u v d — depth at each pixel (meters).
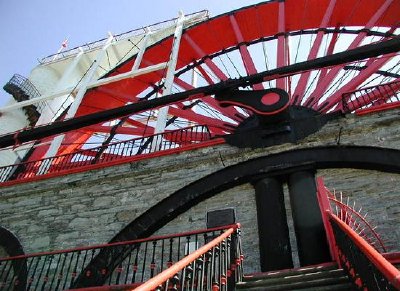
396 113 8.10
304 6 15.64
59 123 9.74
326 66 8.81
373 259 2.85
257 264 7.30
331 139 8.23
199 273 4.05
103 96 16.25
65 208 9.38
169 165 9.10
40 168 11.55
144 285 2.55
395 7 14.75
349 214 7.26
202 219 8.25
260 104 8.85
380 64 12.42
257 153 8.56
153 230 8.41
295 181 7.88
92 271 7.75
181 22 17.39
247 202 8.18
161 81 16.16
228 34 16.66
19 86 19.53
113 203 9.01
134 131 14.73
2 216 9.80
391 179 7.57
